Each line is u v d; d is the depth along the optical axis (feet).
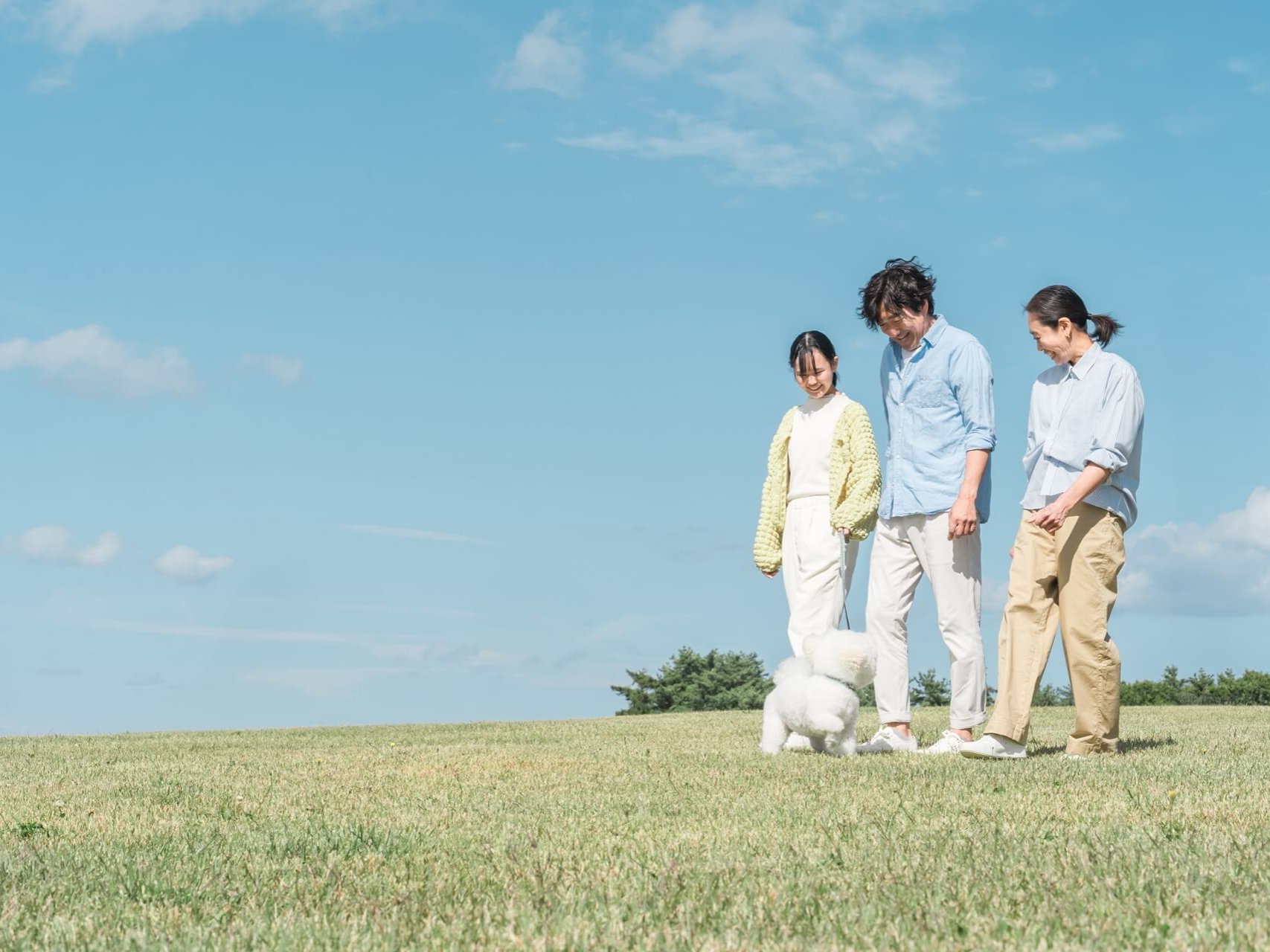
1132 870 9.75
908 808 13.47
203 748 27.04
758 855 10.79
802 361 24.29
